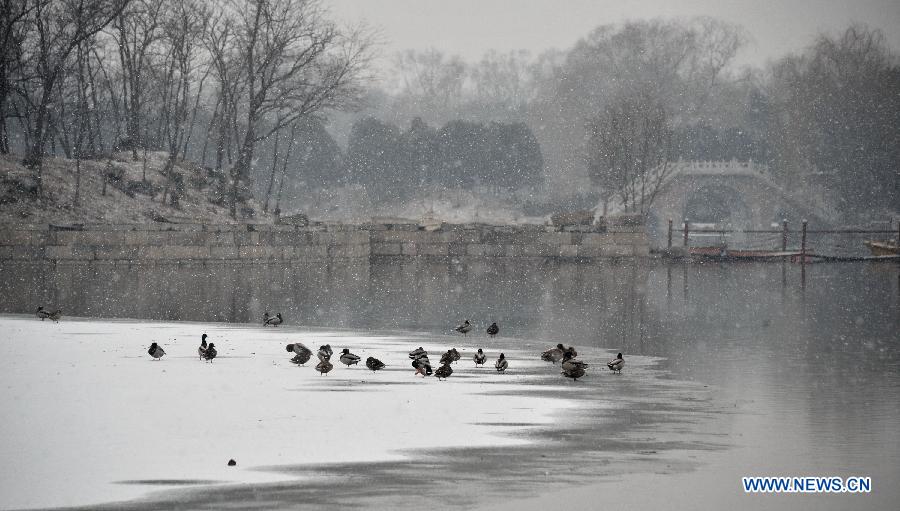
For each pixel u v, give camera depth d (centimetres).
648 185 12094
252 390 2209
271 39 8769
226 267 7100
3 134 7706
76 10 7544
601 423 1952
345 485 1488
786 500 1476
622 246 8775
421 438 1778
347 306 4994
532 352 3112
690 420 2009
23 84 8150
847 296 5984
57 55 7844
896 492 1522
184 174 8262
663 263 9300
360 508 1389
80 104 8050
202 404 2027
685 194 12350
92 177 7594
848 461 1686
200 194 8200
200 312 4528
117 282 5869
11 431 1759
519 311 4822
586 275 7619
